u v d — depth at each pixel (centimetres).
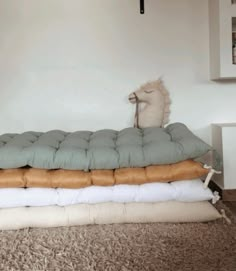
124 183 150
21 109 232
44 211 148
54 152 148
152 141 162
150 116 224
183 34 231
